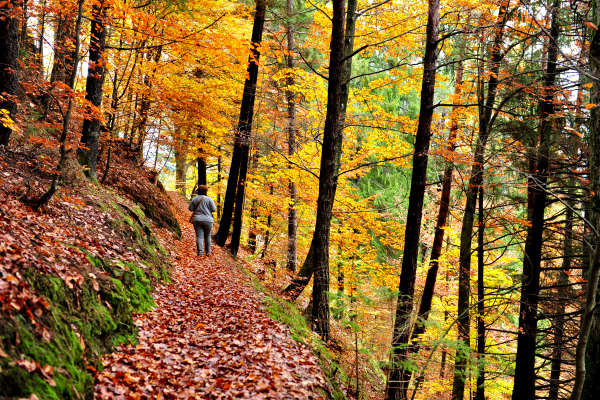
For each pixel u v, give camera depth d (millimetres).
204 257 9898
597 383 5008
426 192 17547
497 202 10055
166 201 12953
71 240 4875
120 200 8078
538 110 8938
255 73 11227
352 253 11000
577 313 8906
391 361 6195
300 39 15086
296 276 10805
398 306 6719
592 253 4969
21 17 6074
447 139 9766
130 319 4629
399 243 12906
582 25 7613
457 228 16141
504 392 12594
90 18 6379
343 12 7289
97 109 5645
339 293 6152
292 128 12406
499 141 9000
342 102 10344
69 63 8930
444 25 9836
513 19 8625
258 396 3814
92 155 8078
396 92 20156
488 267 12867
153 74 11305
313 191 13477
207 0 9516
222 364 4410
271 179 14008
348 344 7930
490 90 9680
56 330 3211
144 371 3898
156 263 6965
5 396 2326
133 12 6000
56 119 8797
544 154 8359
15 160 5969
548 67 8258
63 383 2869
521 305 8852
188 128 13281
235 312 6316
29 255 3611
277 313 6812
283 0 12008
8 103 5887
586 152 8086
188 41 6707
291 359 4996
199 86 12211
